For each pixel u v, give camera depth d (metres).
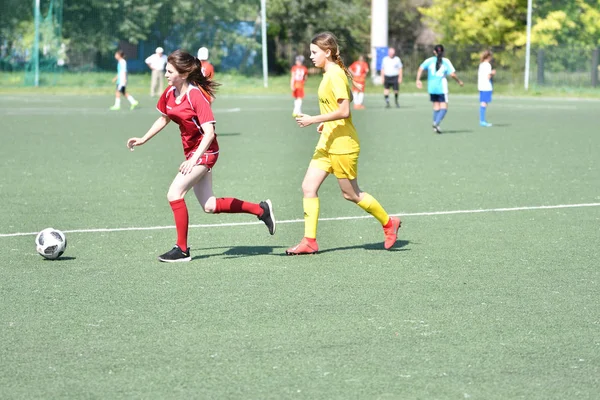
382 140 53.12
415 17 165.25
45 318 16.08
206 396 12.23
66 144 49.84
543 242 23.14
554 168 39.50
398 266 20.36
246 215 27.55
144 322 15.80
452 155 44.78
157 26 133.25
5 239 23.56
